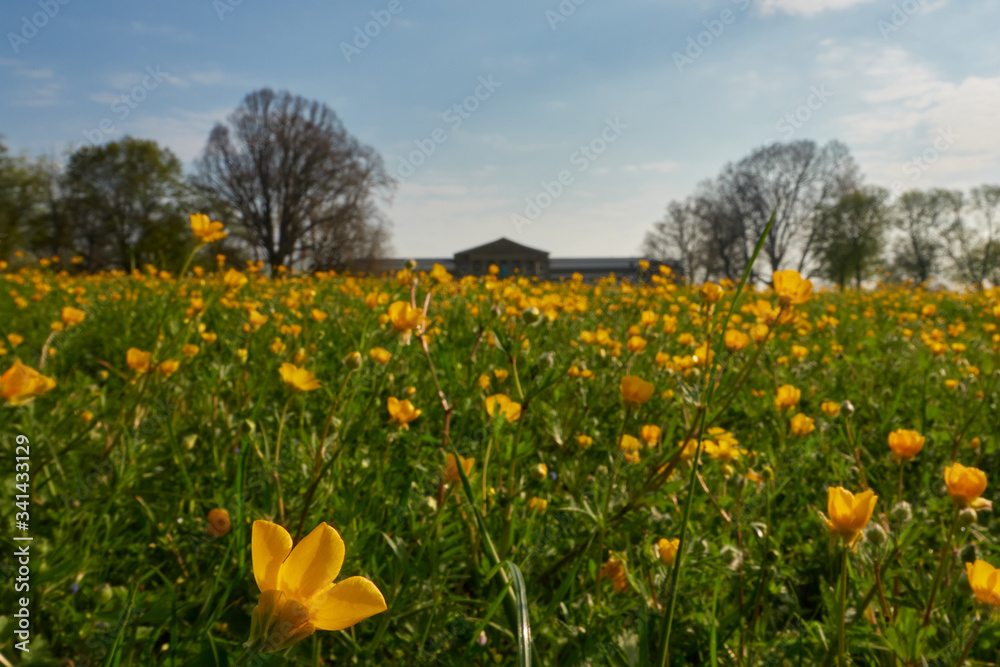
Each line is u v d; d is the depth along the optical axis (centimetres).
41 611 130
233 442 212
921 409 291
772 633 142
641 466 181
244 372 283
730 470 182
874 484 226
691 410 168
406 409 179
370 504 164
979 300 933
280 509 156
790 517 203
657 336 347
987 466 249
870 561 141
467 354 319
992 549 168
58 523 160
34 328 437
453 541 149
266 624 44
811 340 551
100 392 221
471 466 146
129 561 154
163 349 231
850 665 123
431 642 128
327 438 186
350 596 44
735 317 280
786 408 246
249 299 531
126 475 171
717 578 132
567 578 126
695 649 136
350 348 335
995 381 297
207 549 156
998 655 128
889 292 1250
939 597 138
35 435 189
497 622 129
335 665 128
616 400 271
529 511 165
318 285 690
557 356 305
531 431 237
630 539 174
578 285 934
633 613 136
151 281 630
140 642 120
